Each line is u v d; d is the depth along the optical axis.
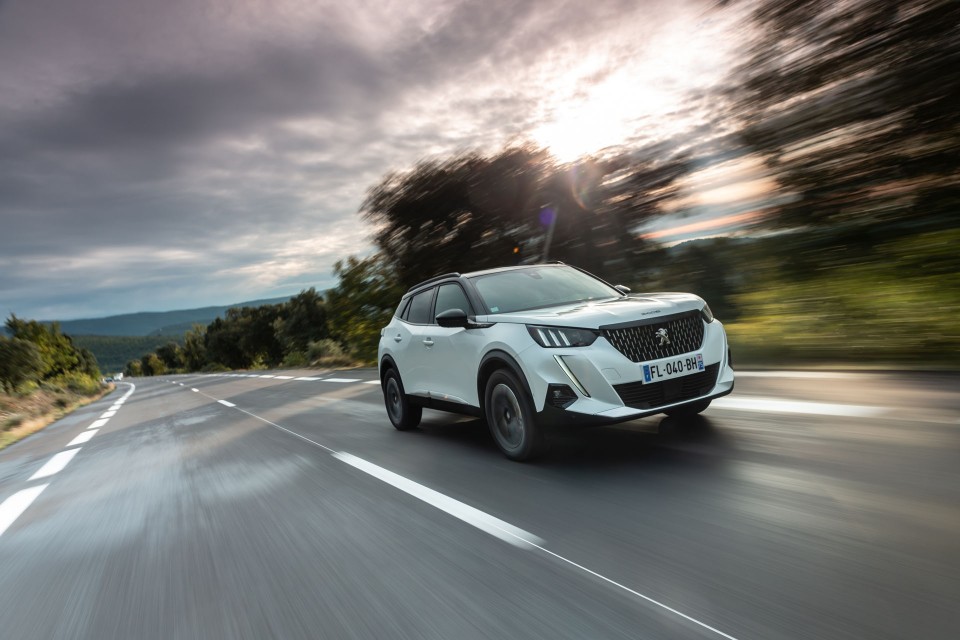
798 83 9.80
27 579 3.56
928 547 2.52
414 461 5.23
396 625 2.44
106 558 3.73
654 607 2.32
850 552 2.56
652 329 4.14
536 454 4.52
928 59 8.68
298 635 2.46
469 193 14.05
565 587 2.58
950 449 3.63
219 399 15.49
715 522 3.06
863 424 4.37
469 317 5.04
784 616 2.15
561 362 4.08
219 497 4.87
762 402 5.44
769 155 10.41
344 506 4.17
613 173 12.10
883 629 2.00
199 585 3.11
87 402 30.33
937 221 9.66
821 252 10.37
